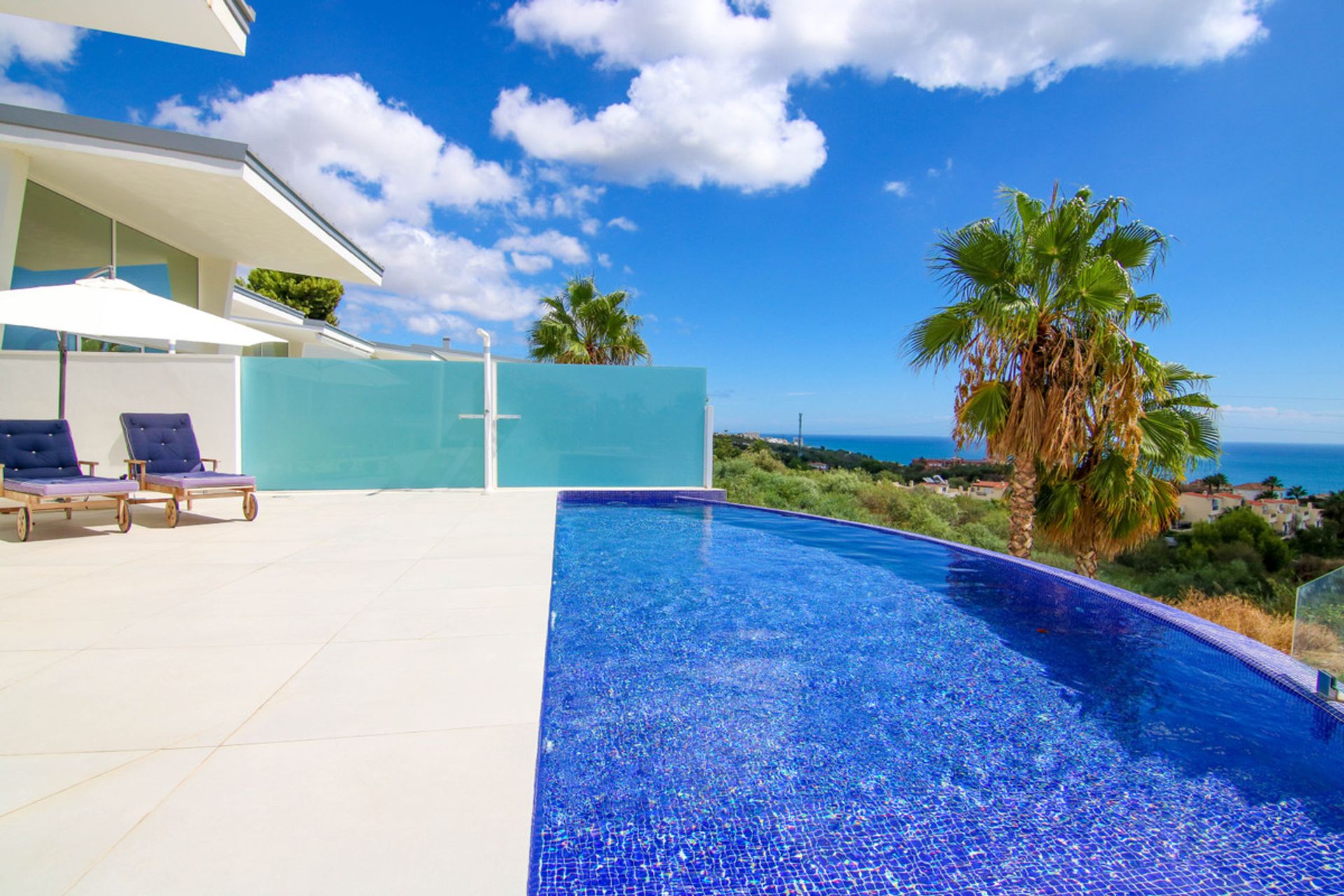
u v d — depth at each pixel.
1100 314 7.60
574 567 4.73
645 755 2.10
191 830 1.39
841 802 1.86
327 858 1.31
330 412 7.84
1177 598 17.45
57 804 1.48
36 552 4.29
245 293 12.98
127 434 5.86
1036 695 2.65
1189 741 2.28
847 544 5.90
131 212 8.00
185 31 5.39
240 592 3.36
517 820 1.45
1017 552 8.90
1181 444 8.22
